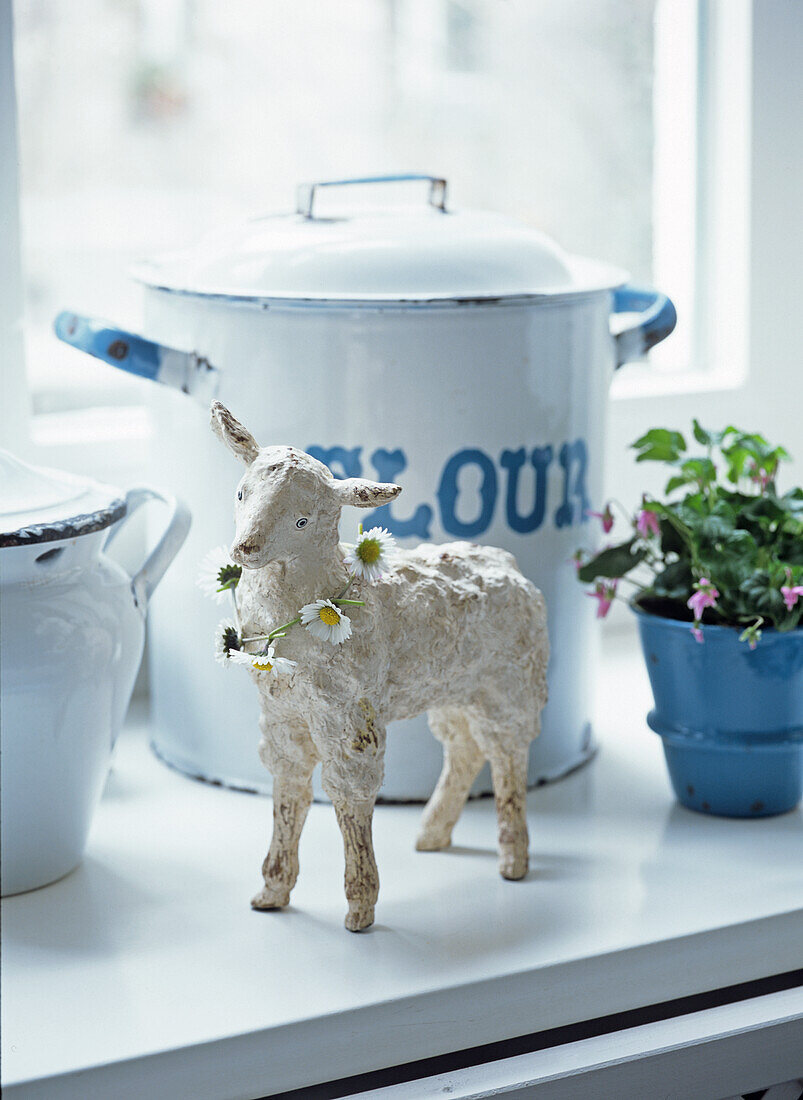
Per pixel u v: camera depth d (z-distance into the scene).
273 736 0.62
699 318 1.12
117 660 0.66
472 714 0.66
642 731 0.89
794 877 0.68
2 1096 0.51
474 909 0.64
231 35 1.01
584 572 0.75
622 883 0.67
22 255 0.85
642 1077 0.61
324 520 0.56
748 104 1.02
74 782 0.65
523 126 1.09
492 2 1.06
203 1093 0.54
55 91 0.97
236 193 1.04
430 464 0.71
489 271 0.71
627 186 1.13
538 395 0.73
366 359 0.69
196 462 0.75
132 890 0.67
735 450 0.78
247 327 0.70
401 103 1.06
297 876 0.65
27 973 0.59
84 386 0.99
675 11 1.08
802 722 0.73
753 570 0.71
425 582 0.62
